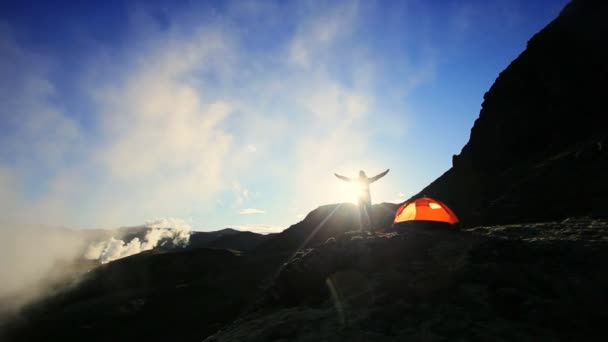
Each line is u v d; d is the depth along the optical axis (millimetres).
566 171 23438
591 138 27719
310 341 6773
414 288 8188
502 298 6988
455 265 8930
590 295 6613
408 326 6691
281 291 10430
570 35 45031
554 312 6254
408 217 13789
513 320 6324
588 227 11594
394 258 10492
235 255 107625
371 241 11242
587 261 7988
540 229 12367
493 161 43094
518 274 7777
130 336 57406
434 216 13305
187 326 57125
